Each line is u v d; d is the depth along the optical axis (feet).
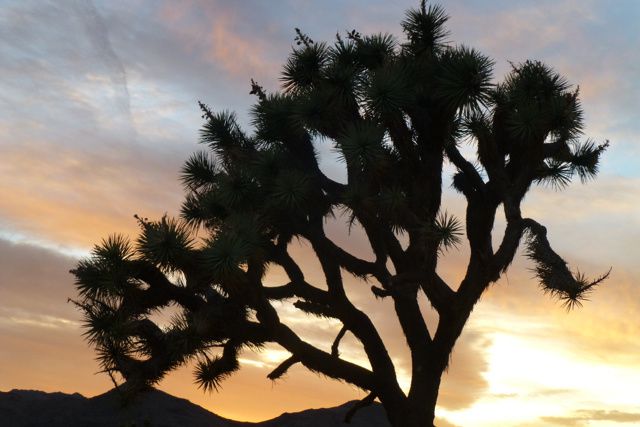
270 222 32.01
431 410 33.42
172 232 28.30
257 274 30.55
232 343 31.86
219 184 31.96
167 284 30.42
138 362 30.09
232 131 34.83
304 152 33.01
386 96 28.91
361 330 33.88
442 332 32.22
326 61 31.76
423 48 32.19
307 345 33.37
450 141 32.01
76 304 28.99
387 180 30.45
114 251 29.01
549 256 28.60
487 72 29.07
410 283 30.66
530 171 30.58
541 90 30.58
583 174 33.83
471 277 31.07
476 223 31.78
